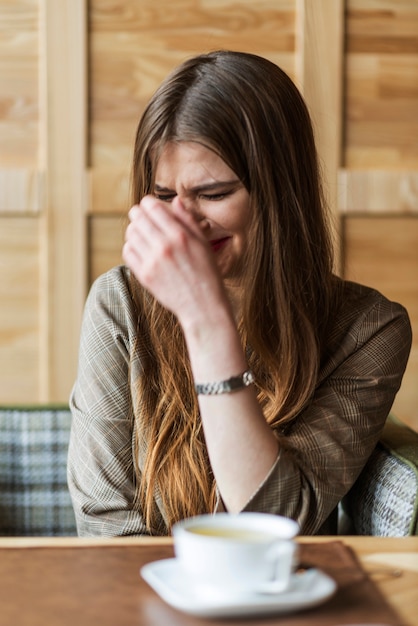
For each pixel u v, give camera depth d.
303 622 0.83
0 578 0.92
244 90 1.43
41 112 2.84
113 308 1.57
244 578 0.85
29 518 1.77
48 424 1.79
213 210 1.43
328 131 2.88
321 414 1.42
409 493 1.34
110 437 1.48
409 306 2.96
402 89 2.91
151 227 1.19
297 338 1.46
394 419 1.74
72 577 0.93
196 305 1.18
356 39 2.88
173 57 2.85
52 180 2.85
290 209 1.48
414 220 2.94
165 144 1.41
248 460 1.22
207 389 1.20
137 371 1.51
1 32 2.81
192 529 0.91
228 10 2.85
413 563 0.99
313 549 1.02
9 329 2.89
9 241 2.87
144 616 0.84
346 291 1.59
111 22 2.83
